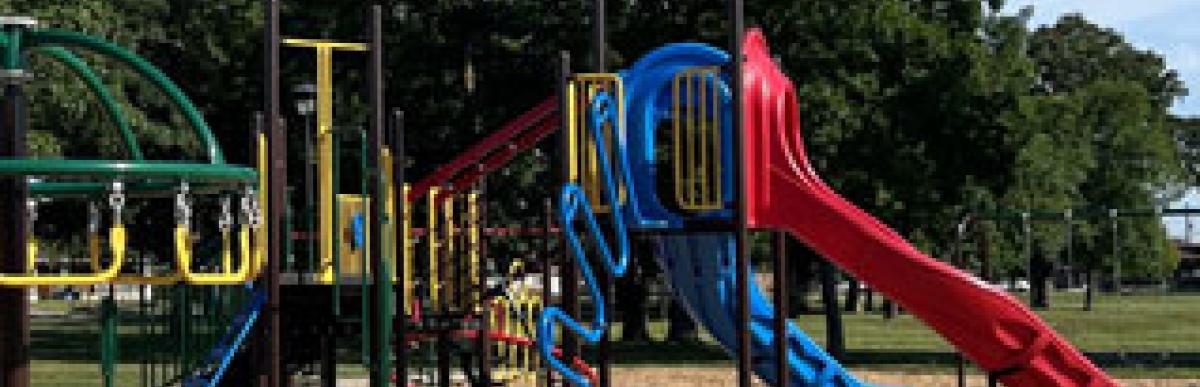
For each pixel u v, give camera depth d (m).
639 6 32.25
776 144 13.24
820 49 29.88
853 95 30.12
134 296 53.09
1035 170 35.38
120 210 9.74
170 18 36.81
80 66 11.73
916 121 30.06
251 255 10.74
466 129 33.69
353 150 33.06
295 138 33.78
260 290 12.39
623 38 31.98
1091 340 39.47
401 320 13.52
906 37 30.33
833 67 29.98
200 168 9.95
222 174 10.10
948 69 30.03
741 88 12.15
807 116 29.00
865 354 32.81
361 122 33.25
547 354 11.85
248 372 13.42
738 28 12.15
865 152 29.97
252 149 11.34
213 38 36.22
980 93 29.78
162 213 27.91
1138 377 24.11
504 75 33.75
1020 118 29.89
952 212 30.34
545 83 33.34
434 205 17.03
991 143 29.86
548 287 16.92
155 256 30.62
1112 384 13.10
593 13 13.24
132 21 34.25
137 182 11.60
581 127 13.01
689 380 23.73
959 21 33.47
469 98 33.62
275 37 11.20
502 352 22.62
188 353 15.02
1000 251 38.06
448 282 17.42
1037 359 13.13
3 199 10.19
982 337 13.14
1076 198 56.12
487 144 15.43
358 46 12.54
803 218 13.13
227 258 10.51
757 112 13.20
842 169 29.98
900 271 13.13
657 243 14.81
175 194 10.59
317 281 13.37
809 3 29.98
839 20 30.05
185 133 34.12
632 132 13.39
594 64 13.23
